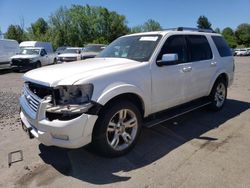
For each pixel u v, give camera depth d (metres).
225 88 6.43
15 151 4.24
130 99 4.10
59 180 3.39
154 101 4.37
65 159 3.93
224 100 6.47
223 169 3.52
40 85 3.58
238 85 10.56
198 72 5.28
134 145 4.11
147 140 4.56
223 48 6.38
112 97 3.60
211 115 5.99
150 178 3.36
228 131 4.95
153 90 4.31
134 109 3.99
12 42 19.77
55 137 3.41
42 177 3.46
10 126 5.52
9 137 4.88
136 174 3.47
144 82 4.12
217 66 5.91
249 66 22.52
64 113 3.31
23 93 4.23
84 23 74.00
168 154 4.01
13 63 18.39
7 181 3.39
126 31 81.62
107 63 4.21
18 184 3.32
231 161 3.73
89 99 3.44
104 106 3.65
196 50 5.38
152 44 4.57
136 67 4.08
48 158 3.97
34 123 3.55
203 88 5.55
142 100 4.14
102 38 70.31
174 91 4.74
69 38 72.31
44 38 69.94
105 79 3.62
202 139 4.57
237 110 6.43
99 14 76.62
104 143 3.68
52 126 3.32
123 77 3.85
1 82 12.85
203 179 3.30
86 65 4.12
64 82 3.38
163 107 4.61
